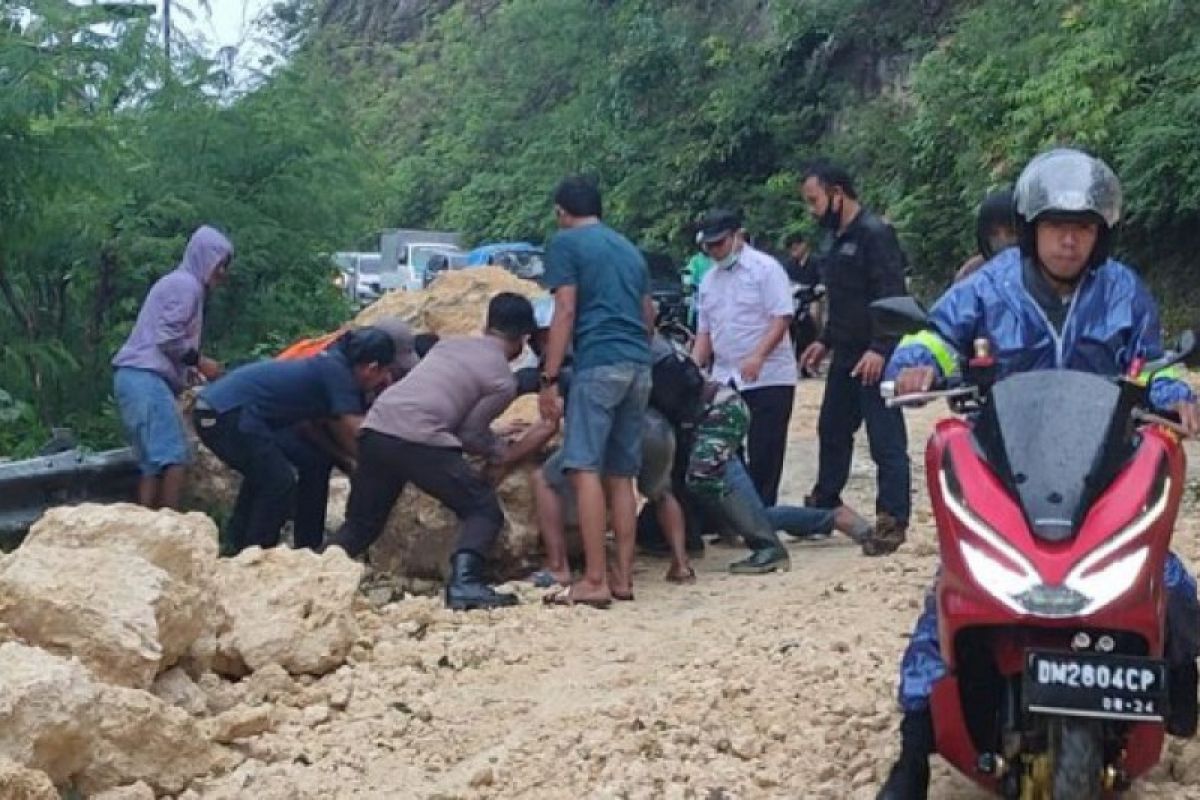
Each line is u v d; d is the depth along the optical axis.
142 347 11.21
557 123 50.12
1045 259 6.38
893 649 8.33
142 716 6.96
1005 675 5.98
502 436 10.66
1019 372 6.37
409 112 65.69
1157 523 5.86
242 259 14.63
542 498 10.34
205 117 14.79
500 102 56.72
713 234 11.38
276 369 10.70
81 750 6.78
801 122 39.41
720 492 10.52
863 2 38.84
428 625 9.18
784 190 37.84
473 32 65.94
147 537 7.98
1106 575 5.74
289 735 7.66
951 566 5.93
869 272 11.12
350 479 10.74
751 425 11.43
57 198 13.61
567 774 7.14
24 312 14.05
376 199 16.67
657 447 10.25
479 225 52.16
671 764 7.14
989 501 5.91
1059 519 5.83
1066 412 6.04
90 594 7.41
